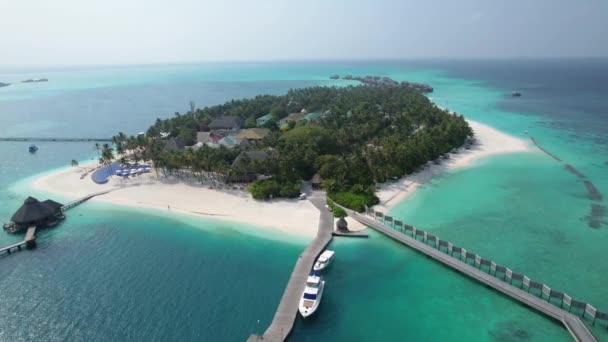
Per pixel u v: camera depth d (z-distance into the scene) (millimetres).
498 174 100500
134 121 198500
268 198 86438
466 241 67000
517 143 131000
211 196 89312
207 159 95438
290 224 74125
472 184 93625
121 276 59312
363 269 59844
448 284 55938
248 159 96062
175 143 122188
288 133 121688
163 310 51188
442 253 61375
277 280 57125
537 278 56219
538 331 46312
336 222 74250
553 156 115125
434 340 45375
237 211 80688
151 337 46500
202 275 58781
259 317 49312
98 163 119750
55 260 64625
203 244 68188
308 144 107125
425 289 54938
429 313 50031
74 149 140375
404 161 100125
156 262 62875
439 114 144625
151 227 75500
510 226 72125
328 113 159125
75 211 83688
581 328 44500
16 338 47094
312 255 62125
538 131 149500
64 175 108438
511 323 47844
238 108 175000
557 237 67812
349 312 50438
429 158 109375
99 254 66062
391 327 47656
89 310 51812
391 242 67375
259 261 62188
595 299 51438
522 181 95125
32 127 185125
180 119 152875
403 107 167375
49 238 72188
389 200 84688
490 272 57500
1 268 62438
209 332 46969
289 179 90750
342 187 86625
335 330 47375
